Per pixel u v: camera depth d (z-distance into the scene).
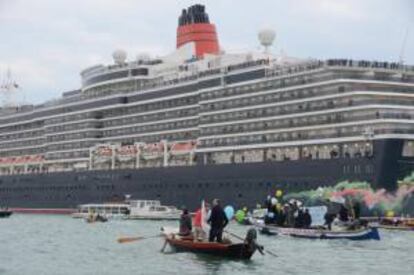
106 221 133.62
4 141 192.88
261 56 149.00
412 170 108.19
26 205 182.25
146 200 145.75
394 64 116.44
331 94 114.38
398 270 52.88
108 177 158.00
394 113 109.19
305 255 63.47
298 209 88.38
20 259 60.06
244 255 58.91
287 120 121.56
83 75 175.00
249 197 126.00
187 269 52.50
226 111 132.38
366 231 81.38
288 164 119.25
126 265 55.16
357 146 110.81
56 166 174.62
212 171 133.50
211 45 167.88
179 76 152.88
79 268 53.22
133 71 161.75
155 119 151.00
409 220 102.94
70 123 170.88
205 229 66.44
